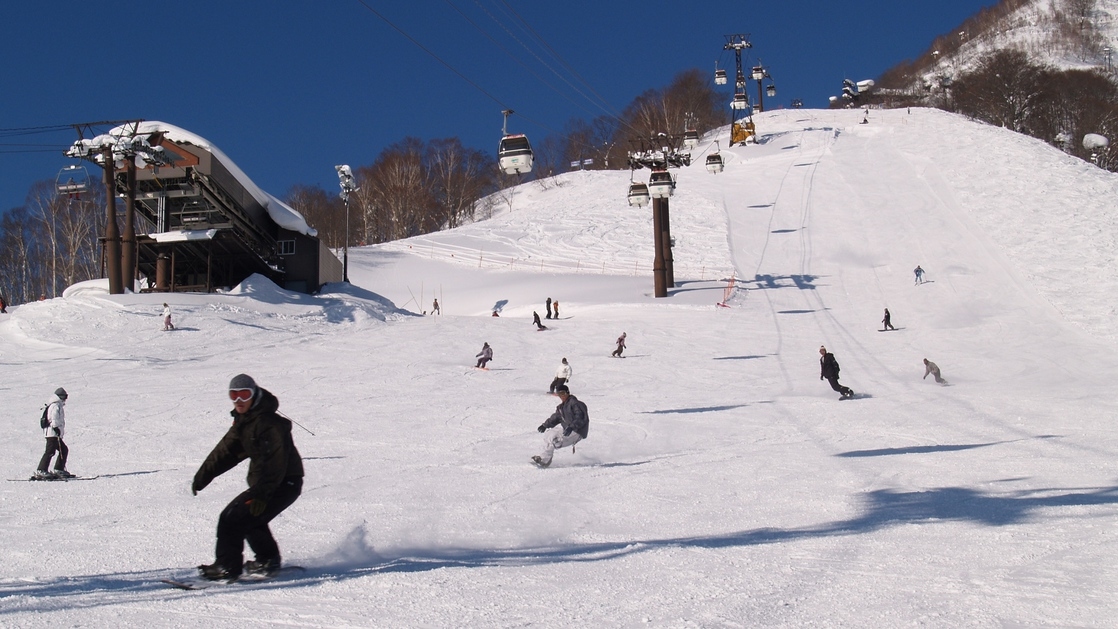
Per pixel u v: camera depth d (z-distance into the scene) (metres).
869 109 144.50
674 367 29.94
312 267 48.28
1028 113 126.38
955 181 69.69
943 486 10.06
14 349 31.12
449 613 4.87
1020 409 18.86
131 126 40.62
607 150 140.50
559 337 37.44
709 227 69.38
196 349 32.31
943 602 5.05
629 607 5.02
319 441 16.28
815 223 66.81
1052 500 8.81
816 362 30.91
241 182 44.38
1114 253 46.72
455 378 27.12
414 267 68.62
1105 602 4.98
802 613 4.84
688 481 11.23
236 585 5.84
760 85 153.62
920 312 42.19
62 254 68.12
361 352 32.78
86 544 7.93
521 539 7.86
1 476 13.34
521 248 71.25
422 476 12.19
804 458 13.13
